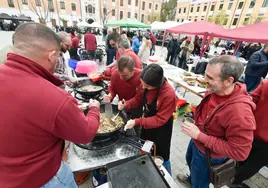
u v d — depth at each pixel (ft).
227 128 3.00
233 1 63.41
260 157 4.68
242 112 2.80
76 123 2.07
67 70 8.24
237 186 5.37
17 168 1.99
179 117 9.23
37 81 1.87
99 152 3.82
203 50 17.52
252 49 25.07
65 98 1.95
